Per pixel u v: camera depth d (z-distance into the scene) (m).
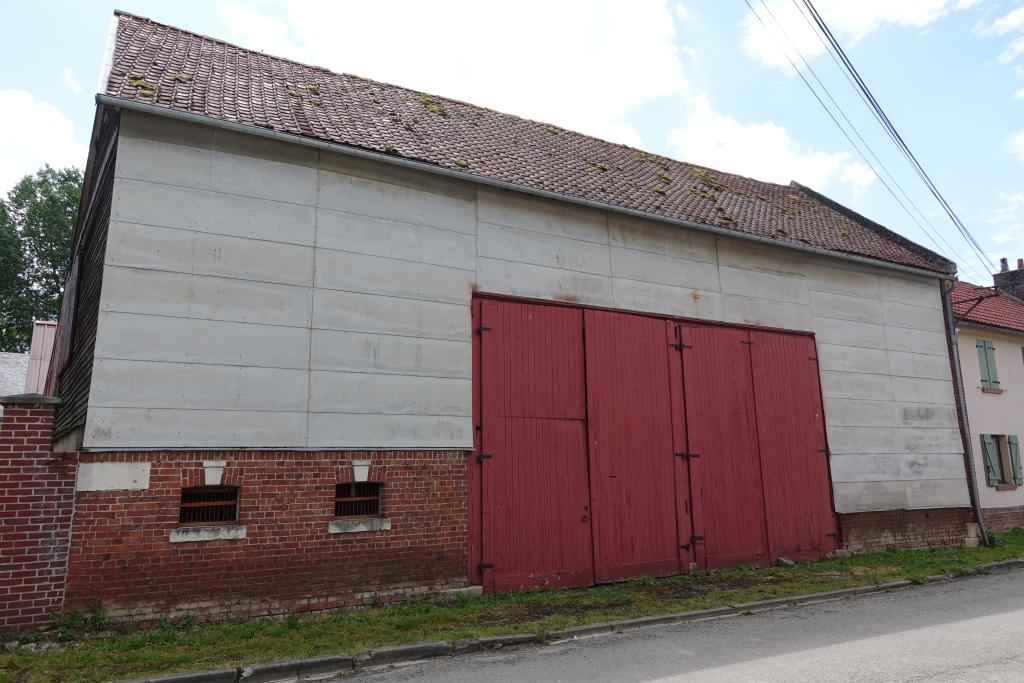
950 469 14.71
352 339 8.84
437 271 9.67
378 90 12.42
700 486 11.47
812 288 13.70
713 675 5.80
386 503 8.73
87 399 7.30
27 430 6.94
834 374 13.56
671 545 10.96
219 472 7.72
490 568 9.32
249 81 10.29
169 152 8.11
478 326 9.92
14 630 6.60
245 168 8.54
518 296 10.33
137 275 7.66
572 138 14.66
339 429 8.54
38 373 24.78
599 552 10.25
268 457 8.04
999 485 16.78
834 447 13.17
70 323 11.71
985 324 17.52
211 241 8.15
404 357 9.18
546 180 11.19
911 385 14.61
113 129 8.60
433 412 9.25
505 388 9.96
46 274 38.91
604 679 5.79
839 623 7.99
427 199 9.80
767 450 12.36
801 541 12.32
